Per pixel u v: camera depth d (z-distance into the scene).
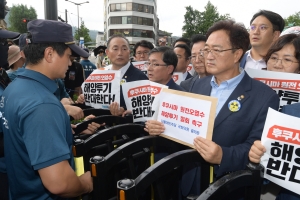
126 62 2.84
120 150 1.46
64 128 1.21
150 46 4.52
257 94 1.52
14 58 2.65
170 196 1.77
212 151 1.33
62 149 1.14
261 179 1.25
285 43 1.83
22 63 2.74
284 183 1.22
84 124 2.00
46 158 1.10
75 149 1.60
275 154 1.23
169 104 1.62
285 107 1.42
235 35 1.48
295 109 1.36
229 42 1.49
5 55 1.70
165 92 1.65
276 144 1.23
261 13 2.81
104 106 2.37
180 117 1.55
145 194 1.81
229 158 1.35
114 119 2.15
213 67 1.55
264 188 2.03
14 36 1.69
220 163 1.35
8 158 1.31
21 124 1.12
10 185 1.37
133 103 2.16
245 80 1.59
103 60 9.49
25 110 1.12
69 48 1.34
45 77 1.27
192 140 1.49
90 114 2.32
